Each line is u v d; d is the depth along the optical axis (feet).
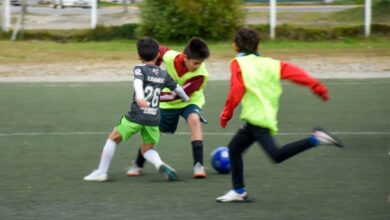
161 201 31.58
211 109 58.34
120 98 64.28
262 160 40.16
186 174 37.06
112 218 28.96
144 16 111.14
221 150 37.27
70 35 115.44
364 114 55.98
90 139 46.57
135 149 43.52
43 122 52.80
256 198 32.07
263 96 29.71
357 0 159.74
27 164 39.37
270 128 29.68
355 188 33.78
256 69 29.78
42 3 176.96
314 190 33.45
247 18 130.00
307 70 84.43
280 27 114.42
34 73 82.28
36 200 31.78
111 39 115.24
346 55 95.55
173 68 36.55
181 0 108.17
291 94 66.64
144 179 36.04
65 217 29.14
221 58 93.15
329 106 59.82
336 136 47.32
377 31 114.52
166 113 37.29
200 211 29.94
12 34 114.01
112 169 38.34
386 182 34.94
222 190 33.55
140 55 34.37
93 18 117.19
